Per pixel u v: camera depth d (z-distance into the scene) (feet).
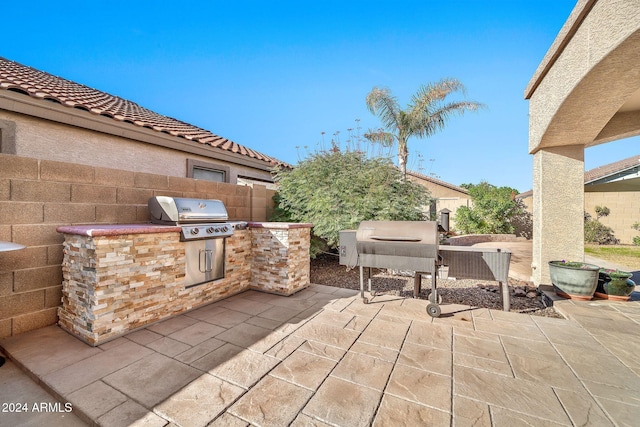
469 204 58.34
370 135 30.27
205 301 15.92
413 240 14.21
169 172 22.62
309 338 11.84
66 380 8.82
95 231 10.89
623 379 8.95
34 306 12.26
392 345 11.23
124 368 9.52
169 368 9.54
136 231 12.31
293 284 18.39
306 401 7.91
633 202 48.47
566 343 11.39
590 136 18.02
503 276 14.66
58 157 16.38
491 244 39.37
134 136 19.74
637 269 27.12
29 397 8.36
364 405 7.75
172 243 14.10
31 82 18.58
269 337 11.93
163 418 7.27
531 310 15.84
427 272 14.42
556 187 19.57
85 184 14.06
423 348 10.98
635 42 10.87
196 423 7.11
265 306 15.87
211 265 16.44
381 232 15.12
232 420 7.22
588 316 14.06
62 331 12.25
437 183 71.56
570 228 19.31
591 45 12.44
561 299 16.70
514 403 7.84
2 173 11.37
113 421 7.14
